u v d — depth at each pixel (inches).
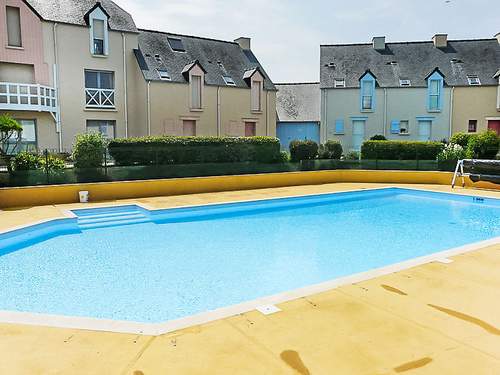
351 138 1221.7
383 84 1206.3
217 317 187.3
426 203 650.8
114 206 535.5
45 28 872.3
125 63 979.9
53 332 173.2
